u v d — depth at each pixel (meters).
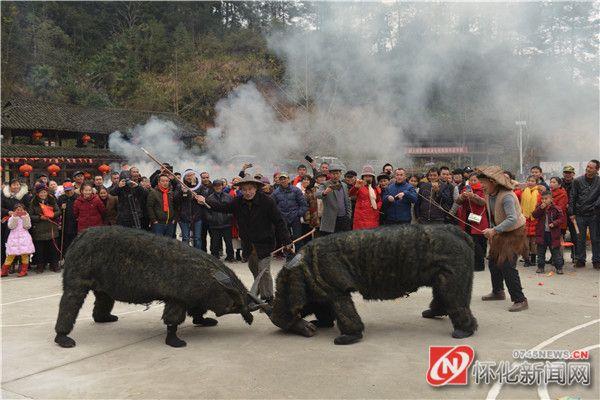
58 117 33.50
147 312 7.13
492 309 6.86
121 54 61.00
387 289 5.74
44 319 6.74
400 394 4.21
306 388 4.33
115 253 5.59
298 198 10.29
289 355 5.18
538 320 6.30
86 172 32.78
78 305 5.65
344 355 5.16
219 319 6.73
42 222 10.22
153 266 5.52
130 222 9.90
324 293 5.62
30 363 5.05
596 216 9.78
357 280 5.68
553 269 9.88
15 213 9.91
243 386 4.39
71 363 5.04
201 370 4.79
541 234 9.55
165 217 9.80
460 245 5.71
